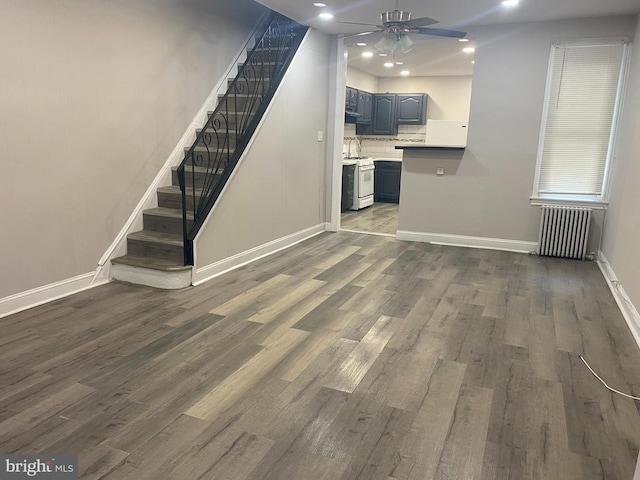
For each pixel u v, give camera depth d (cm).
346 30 579
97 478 179
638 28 453
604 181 521
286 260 500
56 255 360
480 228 575
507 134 546
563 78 516
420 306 371
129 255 424
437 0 435
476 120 555
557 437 211
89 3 364
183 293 385
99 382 248
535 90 527
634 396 246
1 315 325
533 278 453
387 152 978
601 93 506
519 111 537
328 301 377
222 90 543
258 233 501
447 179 580
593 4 441
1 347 283
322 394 242
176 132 477
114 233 412
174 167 476
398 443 205
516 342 309
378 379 258
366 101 908
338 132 630
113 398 233
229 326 323
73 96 359
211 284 411
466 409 232
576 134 523
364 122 914
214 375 258
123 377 253
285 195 547
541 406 236
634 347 304
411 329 326
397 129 957
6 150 315
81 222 378
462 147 564
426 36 570
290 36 560
